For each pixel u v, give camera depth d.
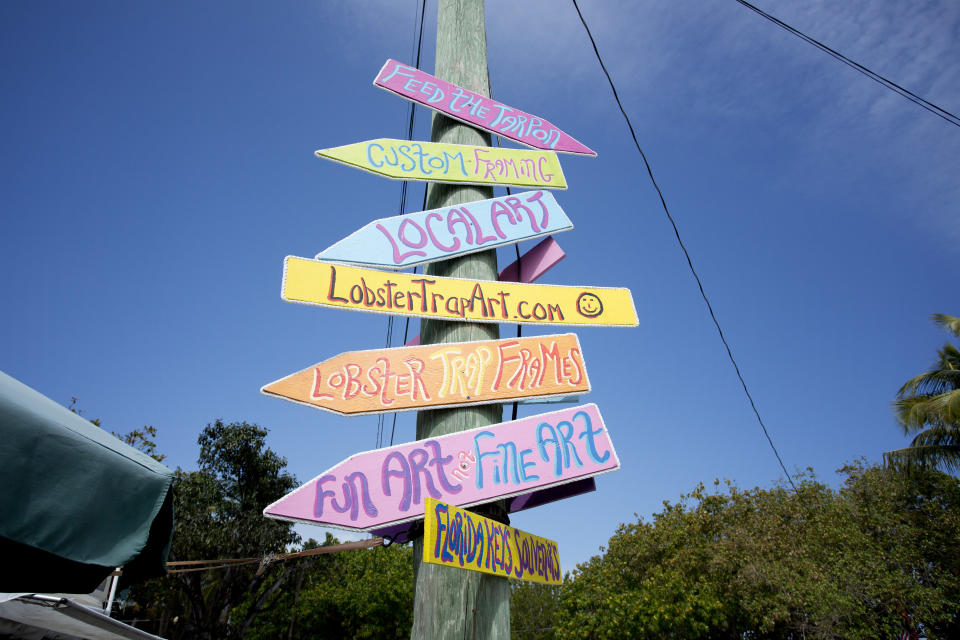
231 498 20.50
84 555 2.33
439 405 3.58
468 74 5.18
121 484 2.52
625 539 24.34
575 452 3.59
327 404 3.38
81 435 2.47
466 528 3.06
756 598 17.58
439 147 4.68
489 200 4.55
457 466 3.40
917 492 18.30
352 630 25.20
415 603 3.23
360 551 27.56
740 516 21.36
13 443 2.25
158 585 22.00
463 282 4.05
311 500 3.13
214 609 19.91
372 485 3.26
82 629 8.88
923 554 16.83
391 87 4.77
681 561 21.41
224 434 20.94
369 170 4.35
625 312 4.28
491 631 3.09
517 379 3.76
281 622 26.58
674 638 20.25
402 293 3.86
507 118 5.11
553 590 36.06
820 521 18.12
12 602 7.93
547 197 4.72
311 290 3.62
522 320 4.03
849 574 15.88
